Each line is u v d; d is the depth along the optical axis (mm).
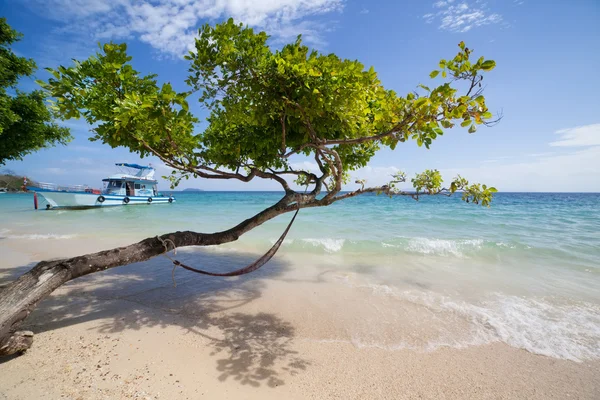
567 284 6730
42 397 2803
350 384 3283
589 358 3922
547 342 4301
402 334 4453
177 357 3660
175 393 2996
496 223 16859
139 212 24844
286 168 6191
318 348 4016
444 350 4051
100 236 12062
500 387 3318
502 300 5793
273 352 3877
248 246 10422
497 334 4504
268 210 4836
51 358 3479
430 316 5074
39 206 29438
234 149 5289
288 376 3383
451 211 24609
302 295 5934
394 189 5535
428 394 3162
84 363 3418
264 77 3457
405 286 6547
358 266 8148
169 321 4668
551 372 3619
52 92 3420
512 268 8031
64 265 3434
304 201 5246
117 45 3506
